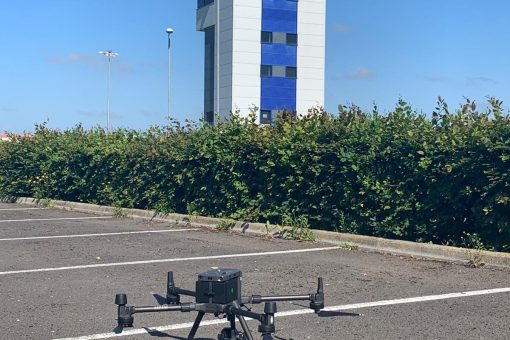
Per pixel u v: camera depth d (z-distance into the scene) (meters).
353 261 10.13
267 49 59.72
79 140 20.91
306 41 61.31
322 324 6.49
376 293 7.82
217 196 15.03
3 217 17.62
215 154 14.86
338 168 12.21
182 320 6.71
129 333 6.26
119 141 18.97
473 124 10.46
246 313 4.77
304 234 12.54
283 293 7.82
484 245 10.12
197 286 4.94
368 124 11.94
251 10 58.69
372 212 11.70
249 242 12.40
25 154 23.17
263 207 13.83
